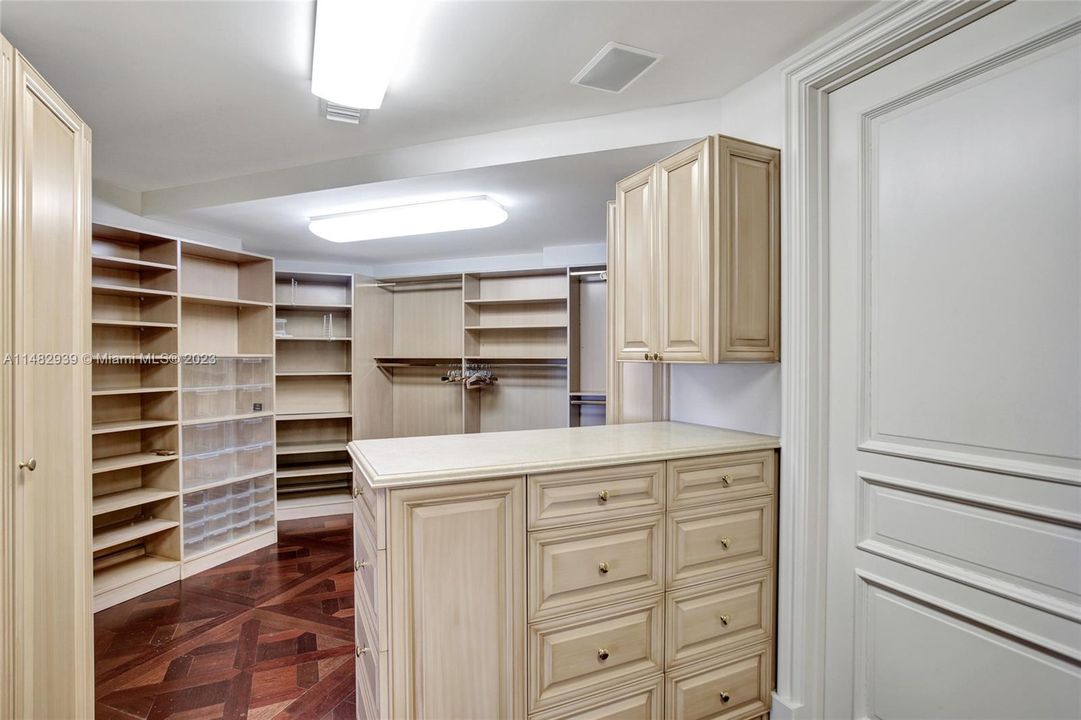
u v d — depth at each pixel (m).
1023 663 1.33
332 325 5.03
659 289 2.03
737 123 2.12
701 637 1.79
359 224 3.32
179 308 3.20
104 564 3.09
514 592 1.51
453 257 5.07
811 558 1.82
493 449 1.77
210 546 3.44
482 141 2.56
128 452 3.24
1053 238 1.27
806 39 1.77
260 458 3.82
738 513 1.86
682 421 2.54
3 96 1.27
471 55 1.85
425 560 1.41
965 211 1.45
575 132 2.41
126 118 2.30
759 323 1.88
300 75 1.96
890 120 1.64
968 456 1.43
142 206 3.37
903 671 1.60
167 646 2.44
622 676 1.66
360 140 2.60
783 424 1.91
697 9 1.61
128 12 1.58
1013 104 1.34
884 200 1.66
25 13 1.57
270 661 2.31
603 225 3.82
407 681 1.40
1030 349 1.31
